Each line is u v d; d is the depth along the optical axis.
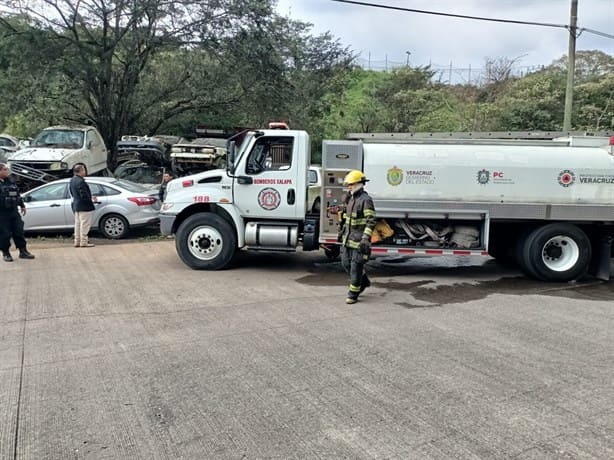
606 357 4.86
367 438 3.36
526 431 3.45
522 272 9.15
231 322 5.90
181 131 26.83
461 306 6.72
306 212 8.86
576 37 16.25
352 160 8.33
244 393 4.04
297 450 3.22
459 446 3.26
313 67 30.86
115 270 8.86
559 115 27.38
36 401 3.89
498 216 8.27
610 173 8.22
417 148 8.34
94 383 4.22
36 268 8.97
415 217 8.31
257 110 22.92
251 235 8.84
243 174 8.80
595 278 8.77
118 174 17.59
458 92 38.38
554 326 5.85
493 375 4.39
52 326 5.73
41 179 14.90
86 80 19.23
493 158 8.23
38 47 17.84
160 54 22.00
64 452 3.21
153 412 3.73
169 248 11.27
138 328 5.66
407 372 4.45
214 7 19.75
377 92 36.03
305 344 5.15
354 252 6.67
